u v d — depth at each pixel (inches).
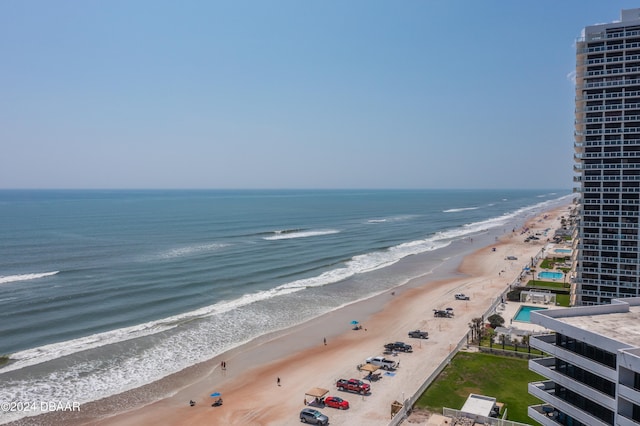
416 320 2874.0
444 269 4439.0
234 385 2010.3
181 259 4562.0
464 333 2591.0
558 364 1282.0
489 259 4904.0
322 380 2042.3
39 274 3850.9
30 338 2455.7
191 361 2244.1
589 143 2496.3
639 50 2412.6
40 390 1903.3
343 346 2455.7
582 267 2549.2
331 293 3531.0
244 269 4197.8
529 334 2401.6
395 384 1964.8
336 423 1659.7
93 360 2209.6
